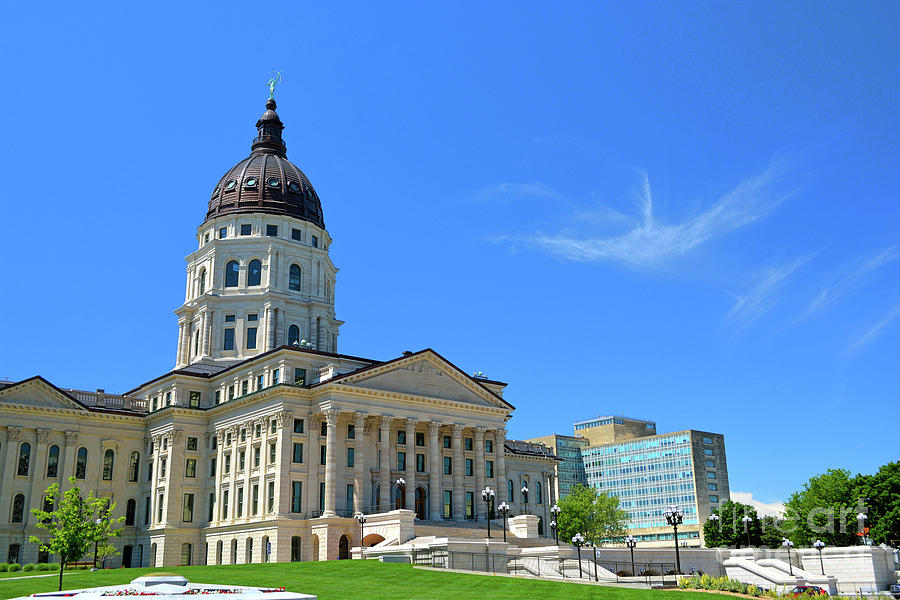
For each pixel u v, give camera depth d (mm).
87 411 108375
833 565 80125
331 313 126062
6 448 101875
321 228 128750
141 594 37281
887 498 109812
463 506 101375
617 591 51906
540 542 94438
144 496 109750
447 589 53562
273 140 135625
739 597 50312
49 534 101562
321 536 89312
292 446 94000
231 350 117375
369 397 96625
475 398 106625
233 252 121375
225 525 99250
